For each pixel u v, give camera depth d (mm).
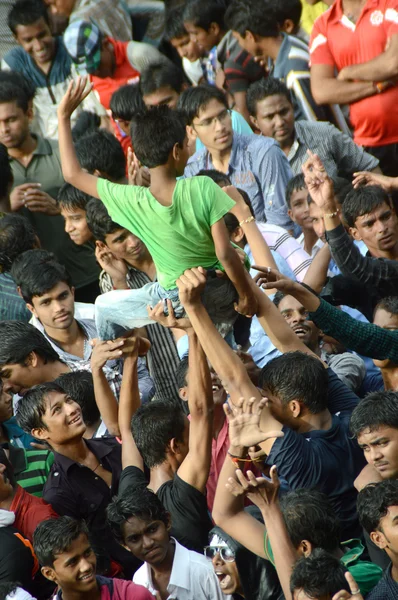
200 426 9984
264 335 12508
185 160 9258
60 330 13750
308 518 8758
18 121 17469
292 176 16203
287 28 18406
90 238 15477
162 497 10219
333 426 10047
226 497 9180
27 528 10508
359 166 17047
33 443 11539
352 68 16750
